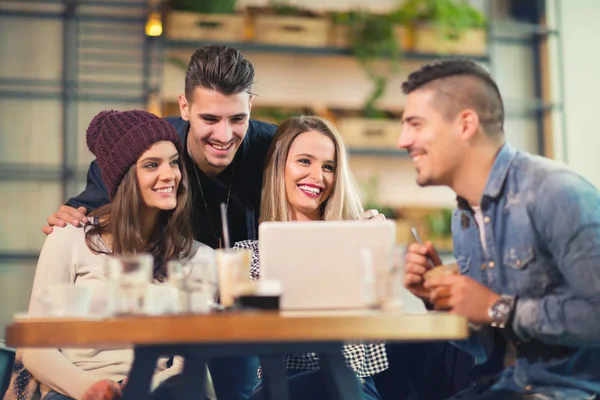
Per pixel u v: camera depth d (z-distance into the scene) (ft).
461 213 8.97
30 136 22.22
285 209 11.44
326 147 11.41
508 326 8.08
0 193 22.15
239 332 6.81
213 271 8.39
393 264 7.82
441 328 7.02
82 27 22.36
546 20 24.04
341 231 8.36
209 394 10.82
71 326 6.93
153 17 21.35
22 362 10.41
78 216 10.36
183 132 12.42
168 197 10.27
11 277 22.02
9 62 22.21
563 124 23.98
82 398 9.30
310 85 22.95
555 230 8.09
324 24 22.18
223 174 12.54
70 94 22.17
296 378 9.71
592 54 24.16
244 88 11.76
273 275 8.27
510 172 8.53
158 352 7.65
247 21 22.21
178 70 22.24
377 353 10.32
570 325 7.89
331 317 6.89
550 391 8.19
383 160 23.22
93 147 10.88
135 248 10.13
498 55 24.02
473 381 9.43
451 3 22.67
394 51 22.36
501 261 8.56
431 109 8.55
